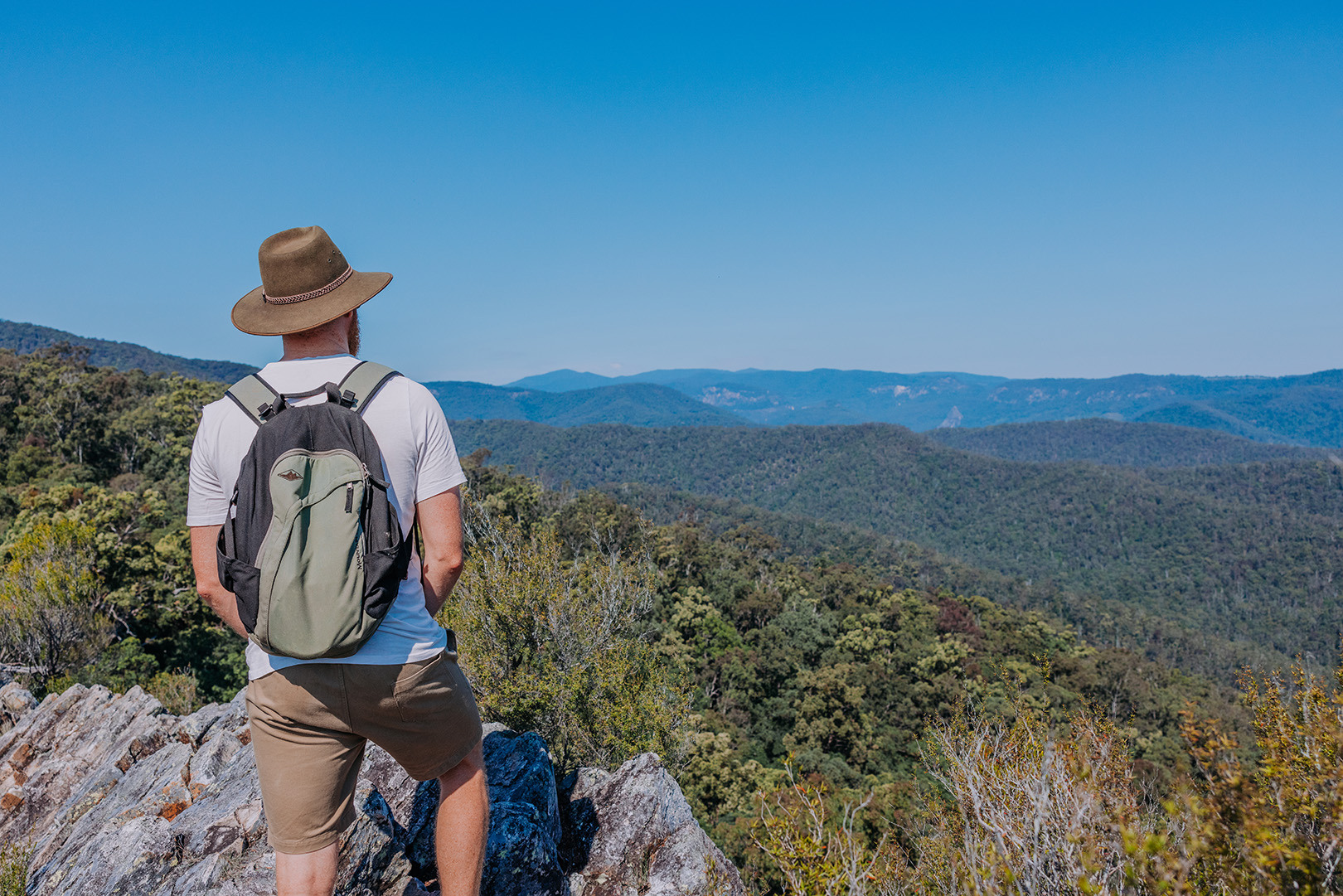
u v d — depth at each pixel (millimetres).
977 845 3041
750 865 12695
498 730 4203
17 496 43250
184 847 3111
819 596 79812
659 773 4055
